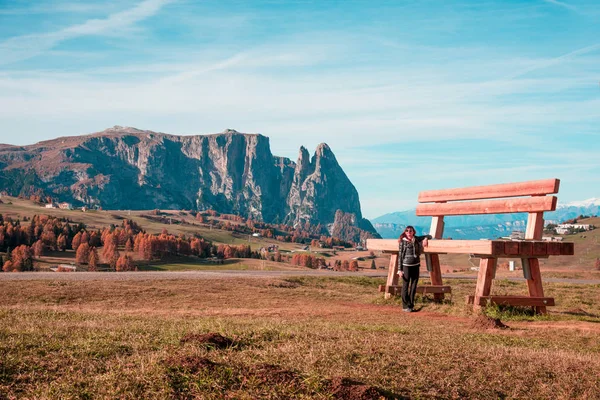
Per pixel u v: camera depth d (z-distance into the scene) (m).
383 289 16.16
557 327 11.00
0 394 5.21
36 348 6.80
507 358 7.29
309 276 23.73
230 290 18.38
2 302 15.32
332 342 7.66
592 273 33.09
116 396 5.16
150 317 11.53
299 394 5.34
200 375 5.65
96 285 18.09
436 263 15.79
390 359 6.83
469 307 13.20
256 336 7.98
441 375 6.32
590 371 6.88
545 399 5.92
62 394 5.16
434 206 16.62
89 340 7.31
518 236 13.83
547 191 12.39
